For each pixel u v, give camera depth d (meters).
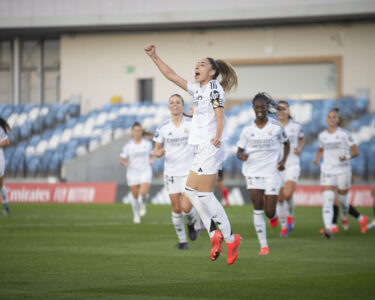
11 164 86.94
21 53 101.12
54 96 103.12
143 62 94.69
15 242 33.00
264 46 89.75
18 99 100.75
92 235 37.09
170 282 21.22
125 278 21.94
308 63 88.31
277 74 89.56
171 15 87.19
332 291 19.77
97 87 96.25
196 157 22.62
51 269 23.81
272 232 39.84
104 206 66.31
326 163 38.47
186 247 30.53
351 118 82.19
